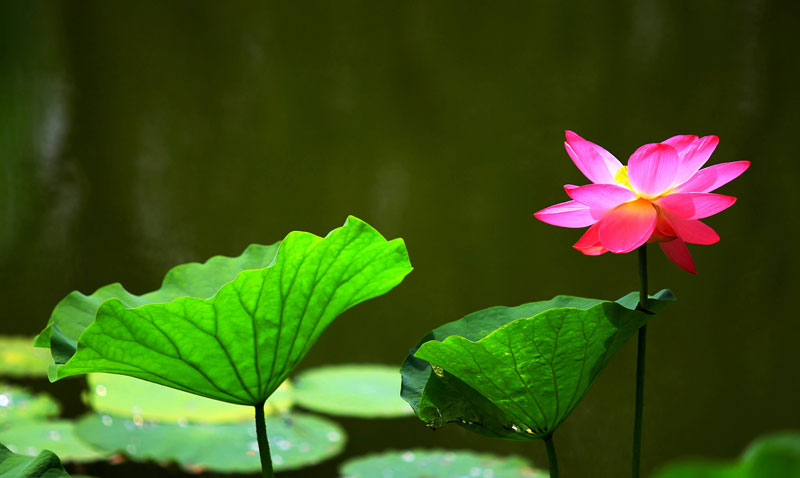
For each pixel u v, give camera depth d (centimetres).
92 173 932
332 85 1162
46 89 1123
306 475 473
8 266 719
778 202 826
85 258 747
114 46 1248
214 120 1078
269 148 1006
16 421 448
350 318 700
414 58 1220
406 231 834
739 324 668
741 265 747
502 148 995
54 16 1316
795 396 573
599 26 1235
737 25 1180
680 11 1231
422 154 989
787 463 111
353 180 939
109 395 461
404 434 528
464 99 1109
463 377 195
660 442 523
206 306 185
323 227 839
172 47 1258
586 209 196
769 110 980
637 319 181
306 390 507
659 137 957
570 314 179
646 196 185
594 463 501
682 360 624
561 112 1048
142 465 444
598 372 195
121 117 1066
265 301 192
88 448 414
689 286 726
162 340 191
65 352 203
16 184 896
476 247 801
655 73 1102
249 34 1292
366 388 513
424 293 732
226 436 432
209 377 202
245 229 827
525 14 1295
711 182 186
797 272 728
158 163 966
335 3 1367
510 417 200
